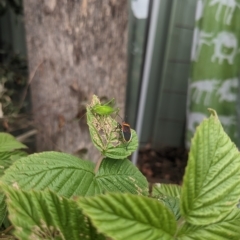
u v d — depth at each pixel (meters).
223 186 0.11
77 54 0.40
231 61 0.51
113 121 0.16
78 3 0.38
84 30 0.39
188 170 0.11
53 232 0.11
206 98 0.53
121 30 0.42
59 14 0.39
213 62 0.51
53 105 0.43
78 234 0.11
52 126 0.45
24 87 0.59
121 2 0.41
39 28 0.41
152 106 0.74
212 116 0.12
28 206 0.11
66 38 0.40
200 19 0.51
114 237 0.09
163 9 0.64
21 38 0.63
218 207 0.11
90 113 0.16
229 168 0.12
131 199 0.10
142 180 0.16
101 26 0.40
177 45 0.67
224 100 0.53
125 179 0.15
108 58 0.42
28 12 0.41
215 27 0.49
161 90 0.72
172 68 0.69
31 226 0.11
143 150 0.76
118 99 0.45
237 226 0.12
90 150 0.45
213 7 0.48
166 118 0.75
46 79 0.43
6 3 0.57
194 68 0.53
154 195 0.17
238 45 0.50
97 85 0.43
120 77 0.45
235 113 0.54
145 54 0.58
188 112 0.57
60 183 0.14
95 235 0.11
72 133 0.44
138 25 0.64
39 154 0.15
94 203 0.10
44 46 0.41
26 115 0.45
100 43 0.41
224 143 0.12
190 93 0.56
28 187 0.14
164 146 0.78
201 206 0.11
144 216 0.10
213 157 0.11
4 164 0.19
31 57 0.43
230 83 0.52
